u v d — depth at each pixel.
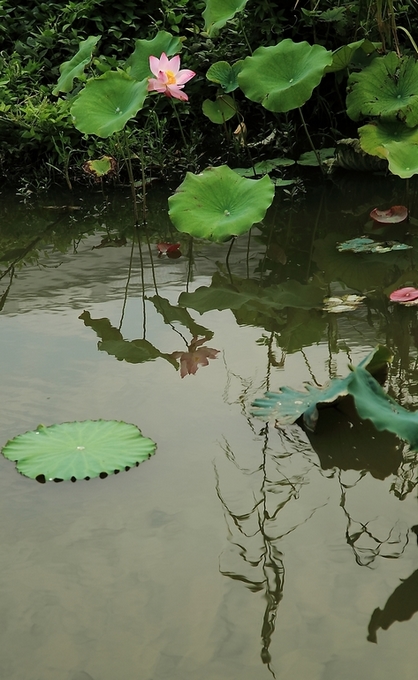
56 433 2.00
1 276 3.31
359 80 4.15
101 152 4.76
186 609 1.46
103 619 1.44
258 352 2.51
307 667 1.32
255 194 3.24
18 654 1.37
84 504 1.76
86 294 3.07
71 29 5.23
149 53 4.31
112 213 4.21
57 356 2.52
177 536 1.66
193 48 5.06
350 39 5.02
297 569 1.56
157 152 4.69
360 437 2.01
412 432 1.67
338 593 1.49
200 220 3.24
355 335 2.61
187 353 2.51
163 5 5.20
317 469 1.88
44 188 4.69
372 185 4.42
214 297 3.01
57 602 1.49
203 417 2.11
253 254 3.48
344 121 5.25
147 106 4.99
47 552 1.62
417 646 1.36
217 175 3.35
